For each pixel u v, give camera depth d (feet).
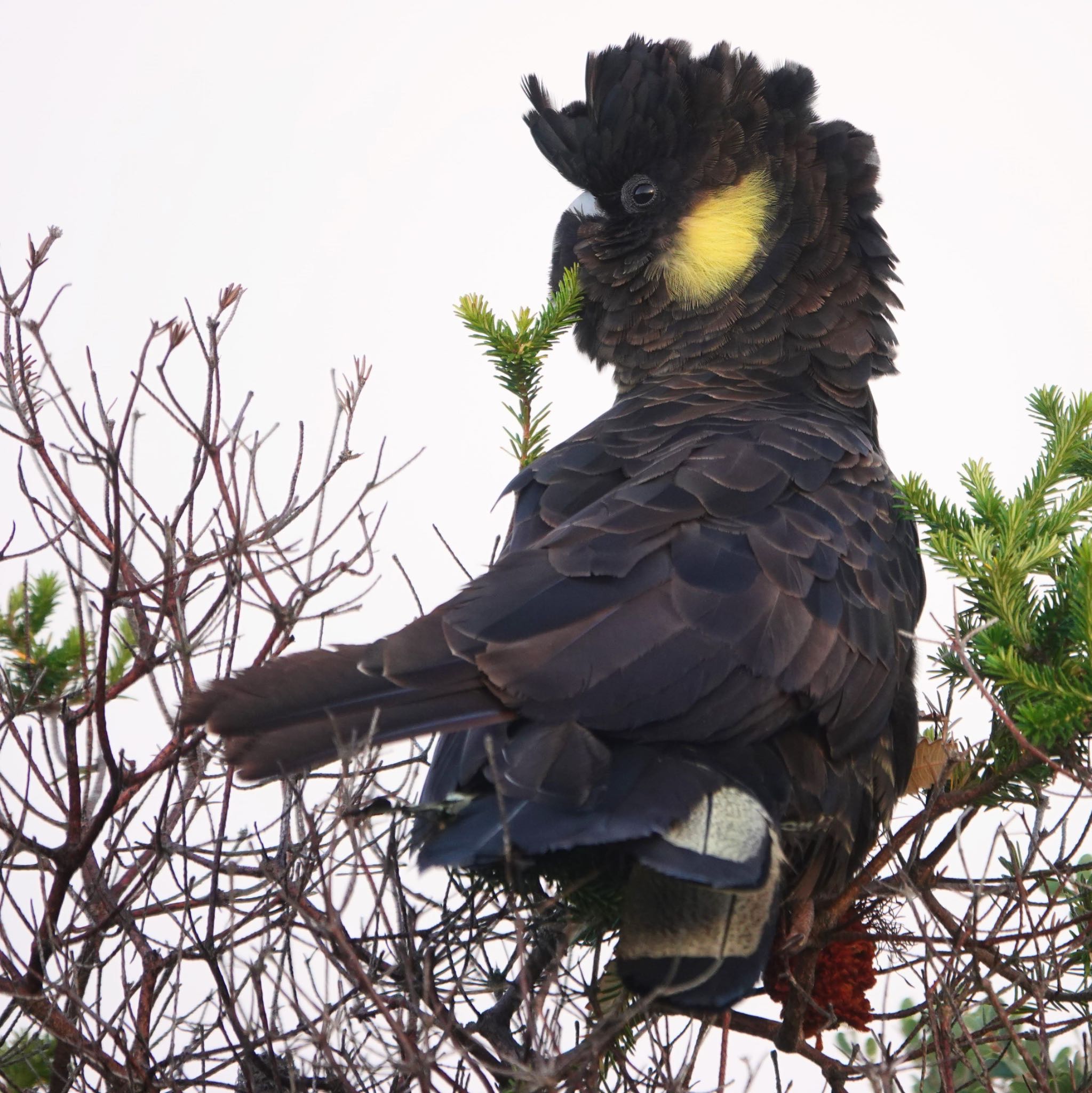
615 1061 21.01
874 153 32.45
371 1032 19.15
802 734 22.47
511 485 26.40
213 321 21.61
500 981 21.45
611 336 33.04
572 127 33.71
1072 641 21.94
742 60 33.12
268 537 21.75
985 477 23.52
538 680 19.90
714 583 21.81
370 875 19.43
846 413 30.89
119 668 25.57
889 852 22.27
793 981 21.52
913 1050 23.03
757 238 31.73
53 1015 20.18
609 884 21.03
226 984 20.12
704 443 25.22
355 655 19.25
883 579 24.44
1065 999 21.91
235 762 17.76
